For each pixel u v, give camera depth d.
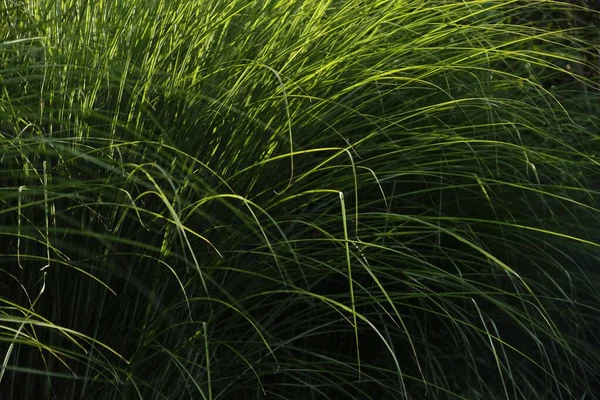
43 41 2.15
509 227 2.76
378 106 2.66
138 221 2.10
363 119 2.60
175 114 2.19
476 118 2.82
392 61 2.56
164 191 2.11
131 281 2.07
